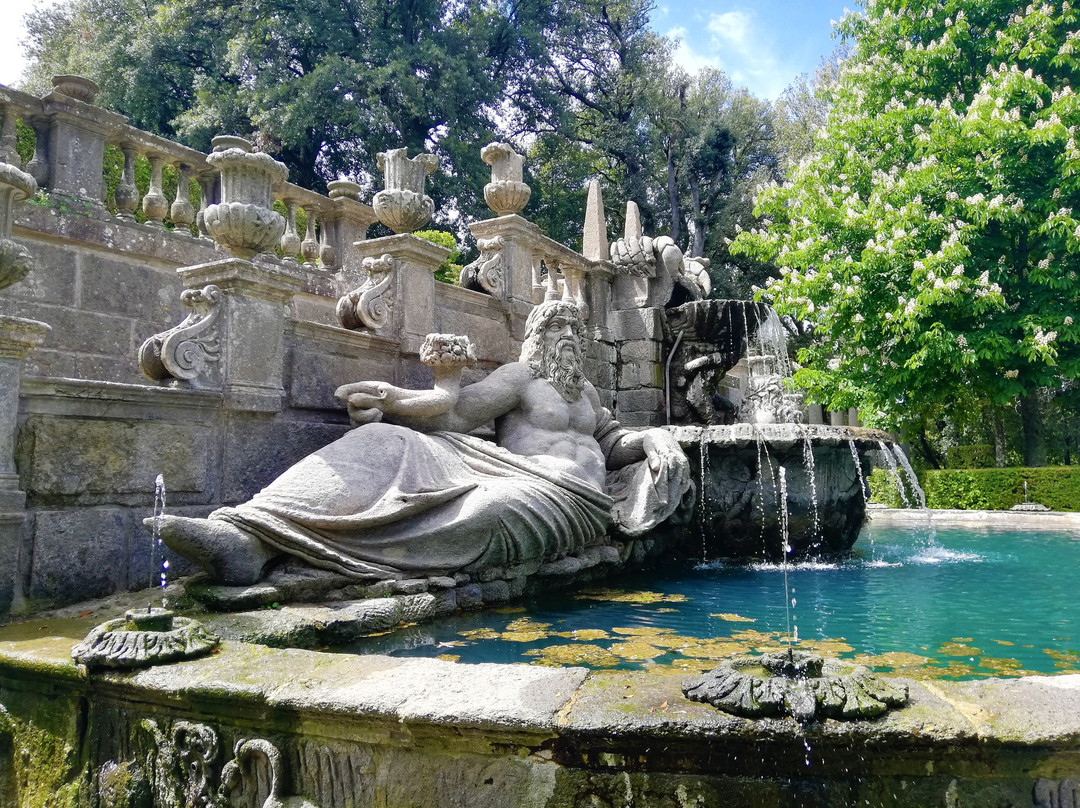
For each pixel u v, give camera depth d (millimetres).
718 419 9383
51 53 24766
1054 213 10383
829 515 6754
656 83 27016
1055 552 7305
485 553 4273
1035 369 11164
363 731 2008
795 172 13195
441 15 23203
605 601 4562
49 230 5789
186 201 7113
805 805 1740
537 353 5734
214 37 21125
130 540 3848
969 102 12742
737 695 1834
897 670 3023
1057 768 1716
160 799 2297
